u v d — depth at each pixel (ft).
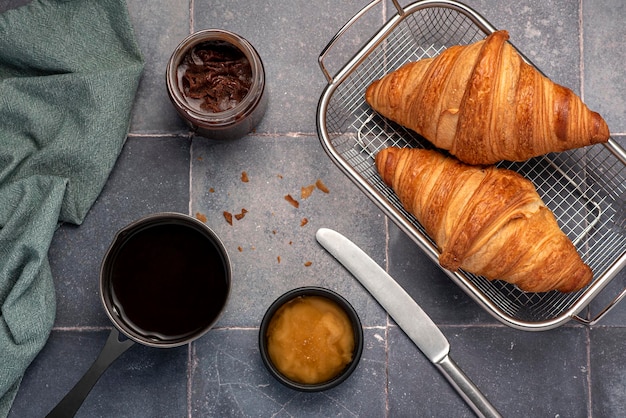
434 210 1.91
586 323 2.03
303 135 2.18
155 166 2.17
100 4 2.13
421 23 2.16
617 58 2.17
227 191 2.17
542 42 2.18
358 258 2.13
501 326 2.16
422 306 2.17
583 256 2.12
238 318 2.16
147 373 2.15
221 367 2.16
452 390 2.15
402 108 1.97
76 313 2.16
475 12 2.02
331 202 2.17
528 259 1.87
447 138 1.90
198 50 2.02
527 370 2.16
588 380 2.15
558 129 1.84
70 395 1.95
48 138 2.13
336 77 1.99
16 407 2.15
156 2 2.19
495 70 1.81
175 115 2.17
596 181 2.13
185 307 2.02
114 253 2.01
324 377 2.04
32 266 2.05
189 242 2.02
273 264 2.17
